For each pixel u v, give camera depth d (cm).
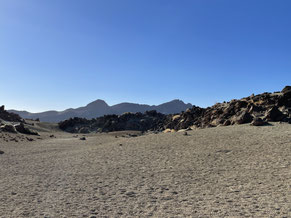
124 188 1100
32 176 1389
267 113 3272
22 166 1722
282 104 3606
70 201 936
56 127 14475
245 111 3525
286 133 2350
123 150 2330
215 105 5372
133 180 1237
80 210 839
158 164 1606
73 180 1272
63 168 1611
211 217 750
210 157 1722
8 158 2136
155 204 885
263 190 988
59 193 1044
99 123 15775
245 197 921
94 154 2223
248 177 1193
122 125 15325
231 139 2348
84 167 1620
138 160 1783
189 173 1340
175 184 1141
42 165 1750
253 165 1420
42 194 1033
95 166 1641
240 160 1570
